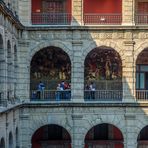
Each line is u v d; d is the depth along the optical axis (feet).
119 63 172.76
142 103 158.71
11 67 140.97
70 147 176.35
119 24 162.09
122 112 159.63
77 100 158.92
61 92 162.91
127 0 159.53
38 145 176.04
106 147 177.17
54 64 172.86
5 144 128.88
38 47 158.92
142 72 175.01
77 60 159.33
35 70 172.86
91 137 177.17
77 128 159.12
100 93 164.55
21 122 157.89
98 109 159.33
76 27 157.89
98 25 158.61
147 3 167.94
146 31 159.53
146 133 177.78
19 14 157.69
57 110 159.02
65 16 164.25
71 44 159.22
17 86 156.97
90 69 173.47
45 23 163.73
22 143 158.61
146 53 174.60
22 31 158.10
